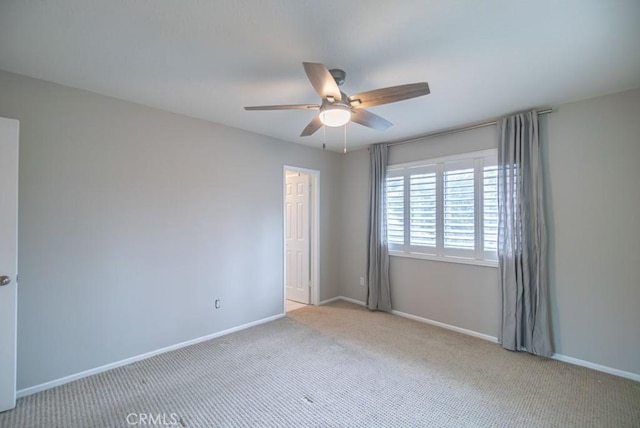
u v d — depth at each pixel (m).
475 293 3.50
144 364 2.79
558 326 2.90
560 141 2.89
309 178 4.74
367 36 1.81
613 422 2.02
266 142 3.96
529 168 3.03
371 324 3.85
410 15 1.62
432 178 3.86
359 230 4.75
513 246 3.08
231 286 3.59
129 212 2.82
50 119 2.43
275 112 3.08
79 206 2.56
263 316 3.91
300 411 2.13
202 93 2.64
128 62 2.14
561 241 2.88
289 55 2.03
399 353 3.04
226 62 2.12
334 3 1.53
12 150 2.14
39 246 2.38
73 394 2.32
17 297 2.25
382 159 4.31
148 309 2.94
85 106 2.58
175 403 2.22
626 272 2.57
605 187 2.67
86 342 2.59
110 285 2.72
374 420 2.04
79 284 2.55
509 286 3.11
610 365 2.64
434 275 3.85
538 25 1.70
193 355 2.98
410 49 1.95
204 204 3.34
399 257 4.21
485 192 3.41
